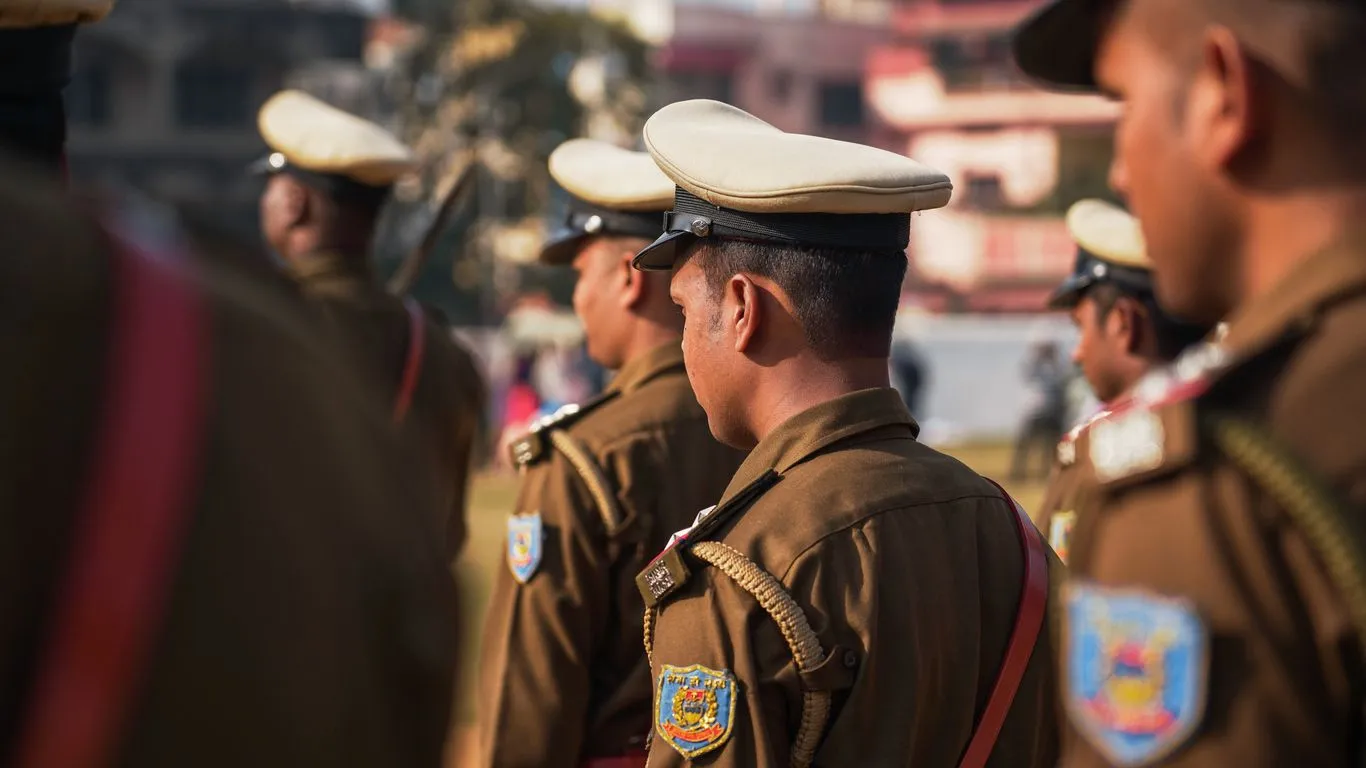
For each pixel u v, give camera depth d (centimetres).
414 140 2841
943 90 3712
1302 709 100
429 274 2777
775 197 183
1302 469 100
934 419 2483
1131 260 285
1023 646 183
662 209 254
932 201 190
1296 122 107
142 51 3262
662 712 172
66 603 64
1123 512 108
